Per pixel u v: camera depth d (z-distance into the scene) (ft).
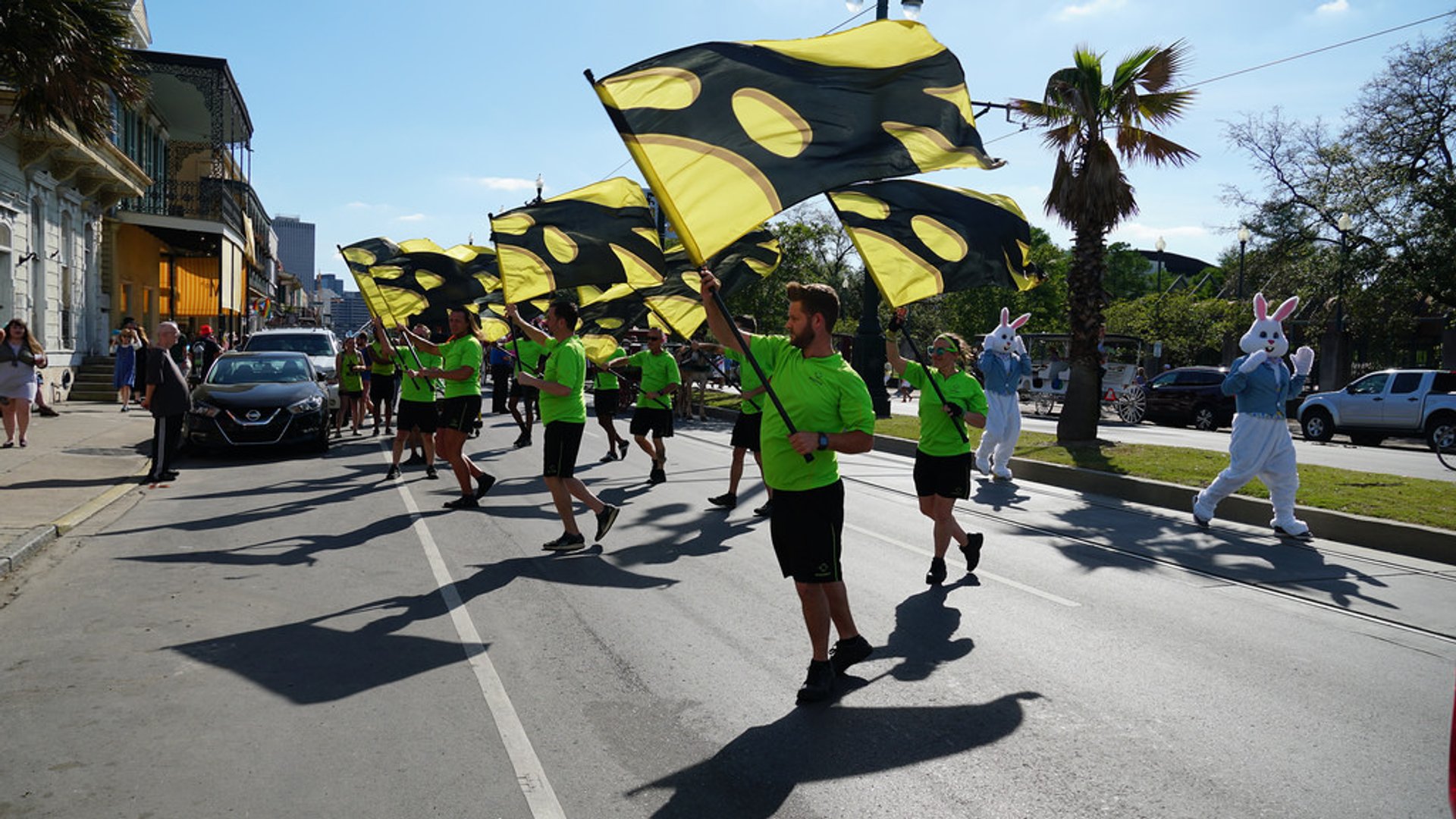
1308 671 16.94
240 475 39.32
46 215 67.62
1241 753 13.46
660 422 37.91
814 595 15.07
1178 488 35.42
